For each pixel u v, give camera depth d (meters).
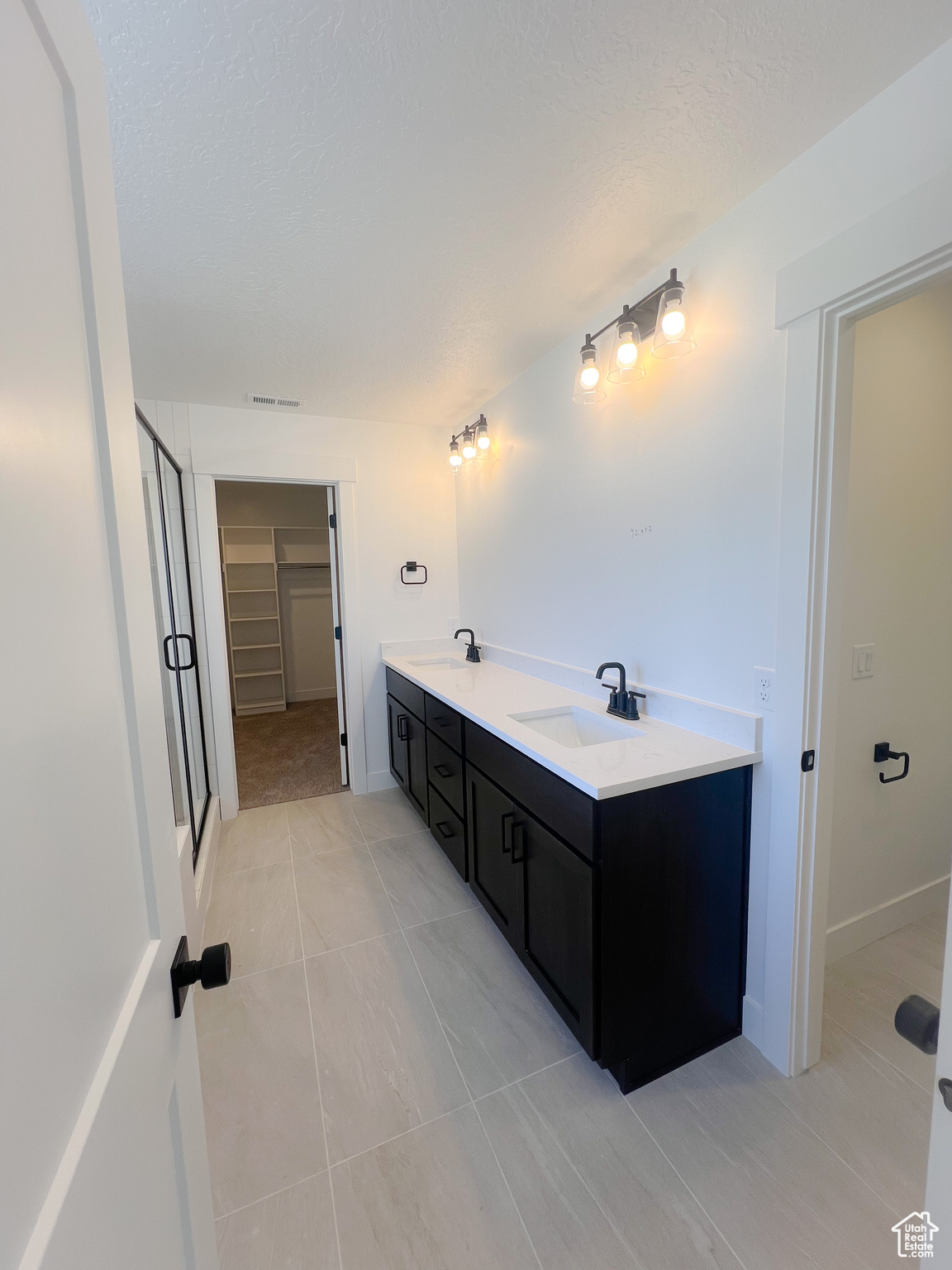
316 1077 1.40
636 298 1.72
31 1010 0.33
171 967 0.61
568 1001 1.42
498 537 2.80
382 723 3.33
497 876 1.86
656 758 1.39
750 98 1.05
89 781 0.45
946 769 1.94
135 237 1.42
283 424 2.94
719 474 1.49
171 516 2.50
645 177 1.27
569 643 2.26
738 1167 1.16
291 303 1.78
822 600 1.27
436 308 1.84
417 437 3.25
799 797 1.31
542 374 2.29
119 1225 0.42
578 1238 1.04
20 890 0.33
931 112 0.98
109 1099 0.42
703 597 1.57
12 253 0.36
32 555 0.37
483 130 1.11
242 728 4.88
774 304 1.30
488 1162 1.18
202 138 1.10
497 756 1.79
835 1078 1.37
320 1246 1.04
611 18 0.89
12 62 0.37
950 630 1.86
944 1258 0.51
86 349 0.50
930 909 1.97
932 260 0.99
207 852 2.31
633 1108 1.30
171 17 0.86
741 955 1.50
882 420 1.58
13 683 0.34
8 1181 0.29
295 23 0.88
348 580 3.15
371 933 1.97
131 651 0.55
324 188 1.26
